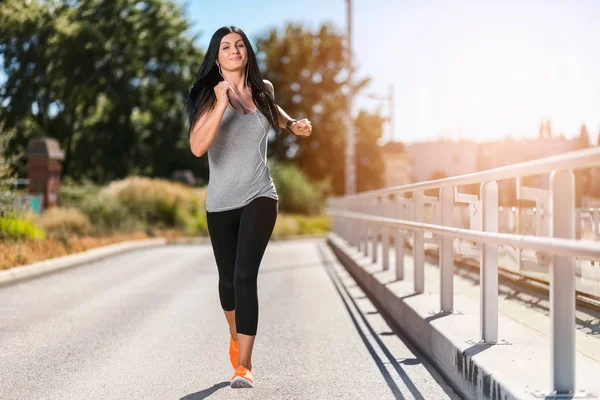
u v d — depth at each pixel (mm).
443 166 38688
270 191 4402
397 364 5191
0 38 38781
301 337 6305
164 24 45562
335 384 4609
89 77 42031
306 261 14992
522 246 3473
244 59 4344
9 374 4914
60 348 5816
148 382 4691
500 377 3584
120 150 45094
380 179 59656
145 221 23531
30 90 39969
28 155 24656
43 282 10773
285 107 56312
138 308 8094
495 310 4465
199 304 8414
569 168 3049
